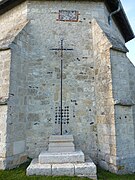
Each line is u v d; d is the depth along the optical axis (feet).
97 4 27.04
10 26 27.91
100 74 23.27
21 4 27.04
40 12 26.11
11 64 20.93
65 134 22.45
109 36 23.85
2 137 19.31
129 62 27.45
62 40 25.46
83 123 23.49
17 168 19.45
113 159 19.79
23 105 22.59
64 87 24.23
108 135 20.89
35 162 19.04
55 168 17.21
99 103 23.03
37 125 23.07
